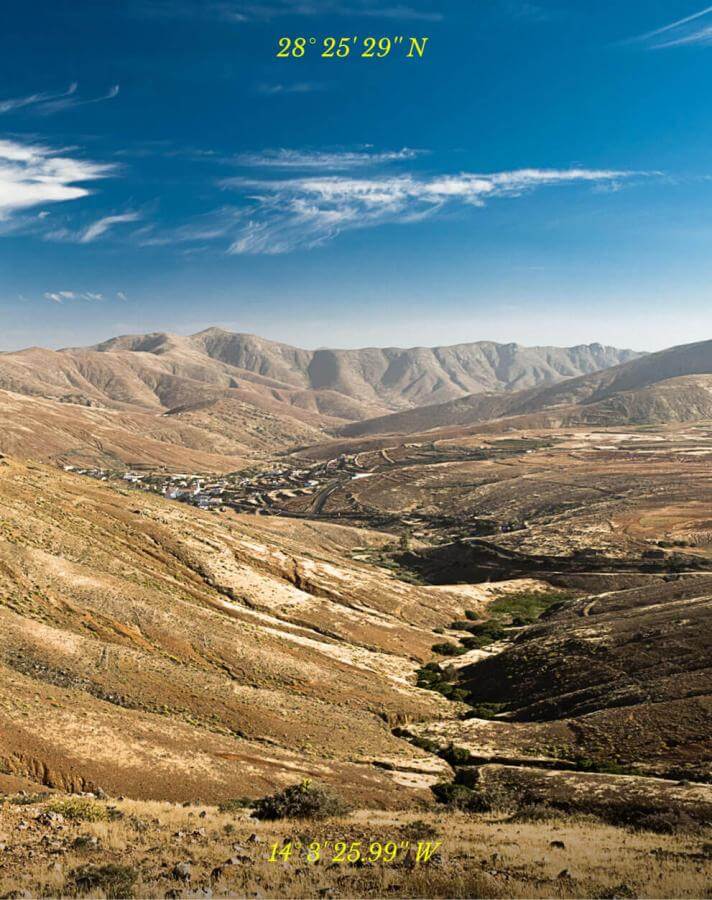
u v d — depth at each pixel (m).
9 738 29.67
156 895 14.54
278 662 57.19
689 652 54.56
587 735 44.84
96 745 31.58
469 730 50.94
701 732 40.75
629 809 31.17
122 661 45.94
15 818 20.30
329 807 26.88
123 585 60.91
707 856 19.45
